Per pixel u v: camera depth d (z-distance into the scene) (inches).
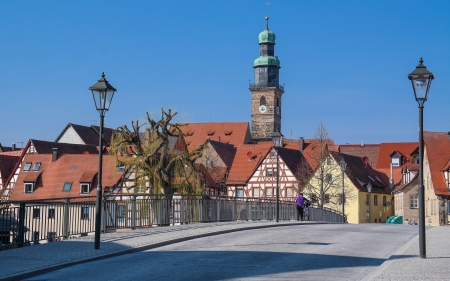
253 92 5994.1
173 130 2263.8
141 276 585.3
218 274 593.9
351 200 3189.0
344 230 1094.4
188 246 839.7
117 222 1002.1
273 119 5949.8
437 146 2635.3
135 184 2225.6
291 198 3356.3
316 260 691.4
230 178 3607.3
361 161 3597.4
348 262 679.1
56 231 853.2
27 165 3100.4
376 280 531.2
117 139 2220.7
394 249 802.2
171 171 2233.0
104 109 797.2
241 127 5216.5
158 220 1103.6
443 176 2522.1
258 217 1485.0
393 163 3905.0
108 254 725.3
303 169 3250.5
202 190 2231.8
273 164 3430.1
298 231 1068.5
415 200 2933.1
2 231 756.0
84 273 608.4
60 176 2987.2
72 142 4389.8
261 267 637.9
